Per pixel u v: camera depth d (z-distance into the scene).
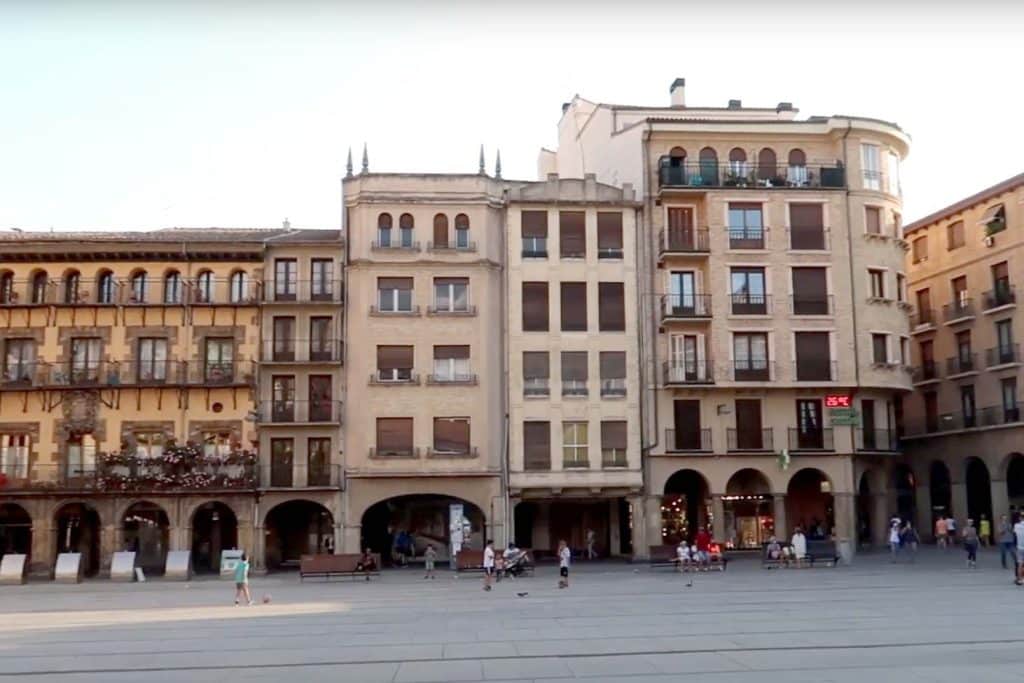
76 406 49.19
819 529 51.94
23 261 50.16
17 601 33.56
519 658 17.19
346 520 48.66
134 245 49.91
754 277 52.19
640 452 50.41
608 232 52.38
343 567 41.25
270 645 19.81
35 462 48.81
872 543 52.69
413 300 50.69
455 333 50.53
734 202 52.50
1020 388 54.41
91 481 47.47
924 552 50.41
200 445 49.12
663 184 52.25
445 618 24.58
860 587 31.45
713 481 50.47
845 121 53.47
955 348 59.94
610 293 51.84
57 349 49.59
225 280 50.62
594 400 50.72
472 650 18.33
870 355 52.00
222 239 50.62
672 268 52.38
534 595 31.56
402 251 50.84
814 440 51.38
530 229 51.94
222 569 45.03
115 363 49.47
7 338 49.62
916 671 15.02
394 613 26.27
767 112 58.31
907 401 63.59
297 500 48.84
